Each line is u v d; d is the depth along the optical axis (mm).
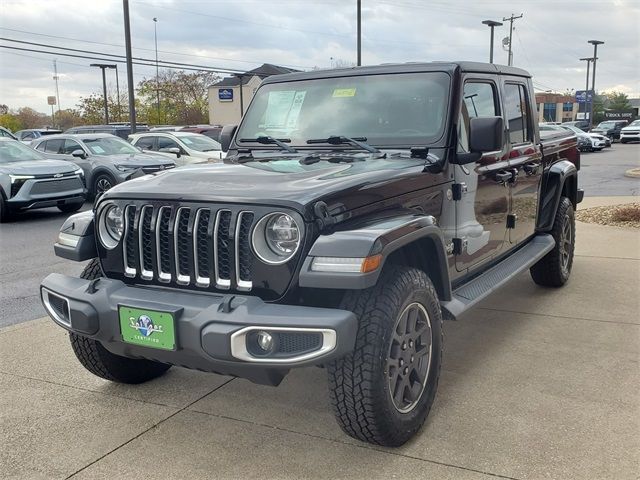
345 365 2971
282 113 4445
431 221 3332
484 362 4320
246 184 3154
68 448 3312
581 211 11008
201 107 71000
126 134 22203
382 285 3078
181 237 3131
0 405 3820
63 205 13109
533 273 6062
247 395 3910
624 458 3070
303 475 3008
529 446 3199
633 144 40531
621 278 6453
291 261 2879
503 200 4770
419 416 3299
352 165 3572
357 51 32000
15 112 73000
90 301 3152
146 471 3082
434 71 4105
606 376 4047
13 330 5211
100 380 4184
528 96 5336
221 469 3082
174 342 2918
